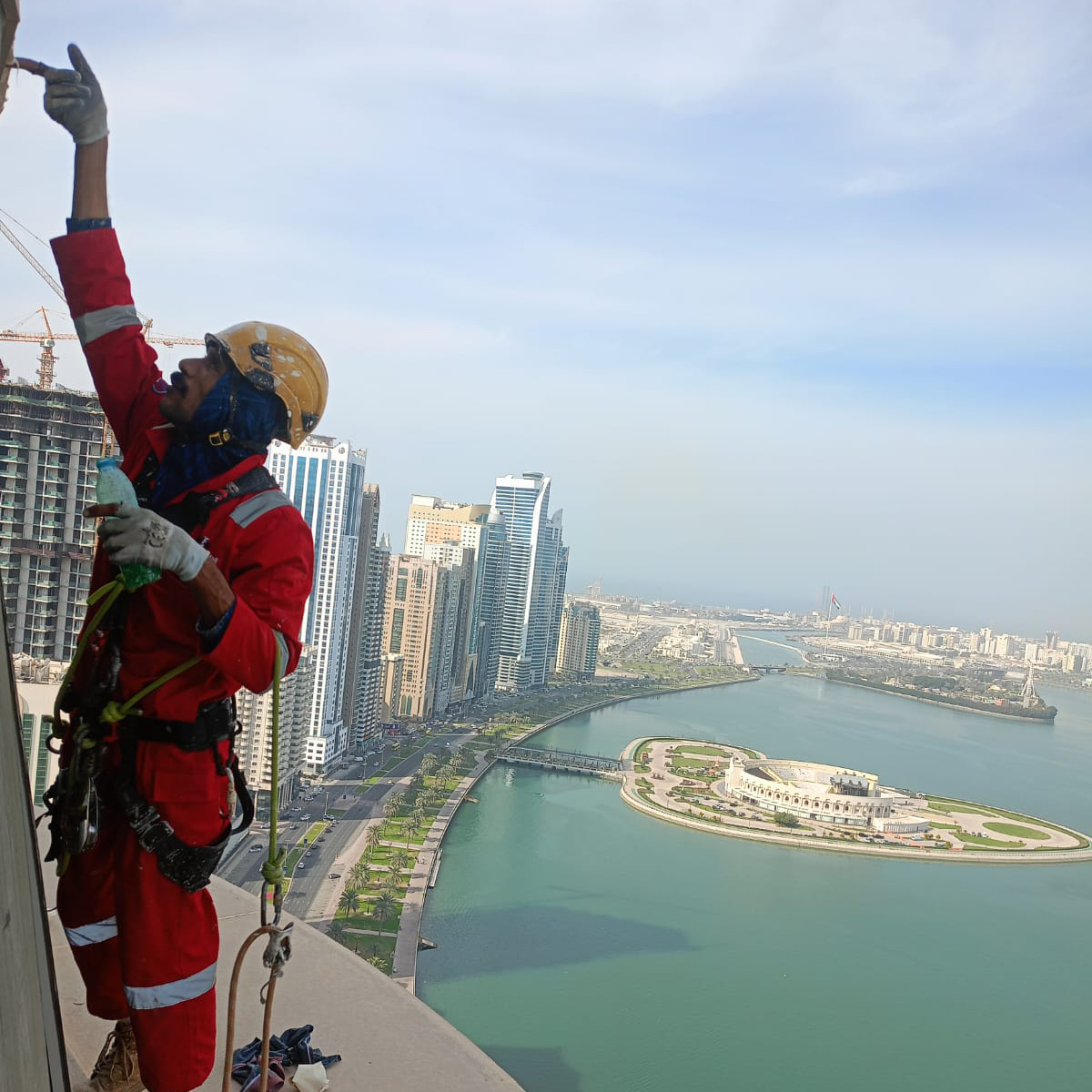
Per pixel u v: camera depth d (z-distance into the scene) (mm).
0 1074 1664
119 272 3188
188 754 2783
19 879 2029
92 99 3039
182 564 2377
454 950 58469
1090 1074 49531
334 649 94312
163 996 2838
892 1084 46938
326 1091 3662
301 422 2949
